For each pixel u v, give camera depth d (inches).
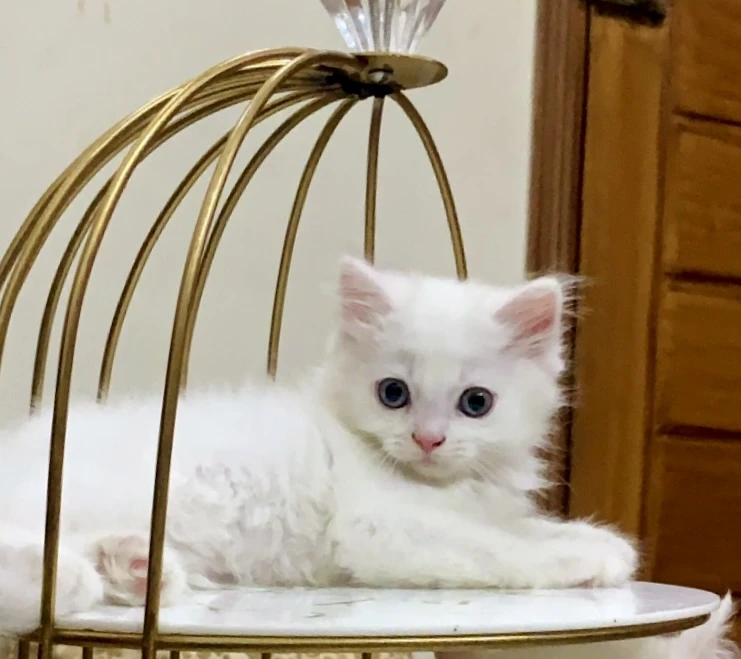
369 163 38.5
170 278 44.4
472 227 50.0
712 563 53.8
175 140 44.6
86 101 43.3
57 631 19.1
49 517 19.5
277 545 29.8
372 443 32.1
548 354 34.1
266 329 46.0
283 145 46.6
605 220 51.1
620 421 51.2
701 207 53.7
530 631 19.6
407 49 33.8
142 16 44.2
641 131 52.0
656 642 31.9
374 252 44.9
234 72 27.4
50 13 42.6
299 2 47.0
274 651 18.8
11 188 41.9
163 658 32.0
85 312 42.7
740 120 54.9
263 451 30.2
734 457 54.9
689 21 53.3
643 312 52.0
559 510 49.4
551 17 50.8
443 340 32.0
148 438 29.6
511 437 32.6
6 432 31.3
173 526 28.4
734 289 54.9
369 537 28.9
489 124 50.4
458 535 29.0
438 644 19.0
